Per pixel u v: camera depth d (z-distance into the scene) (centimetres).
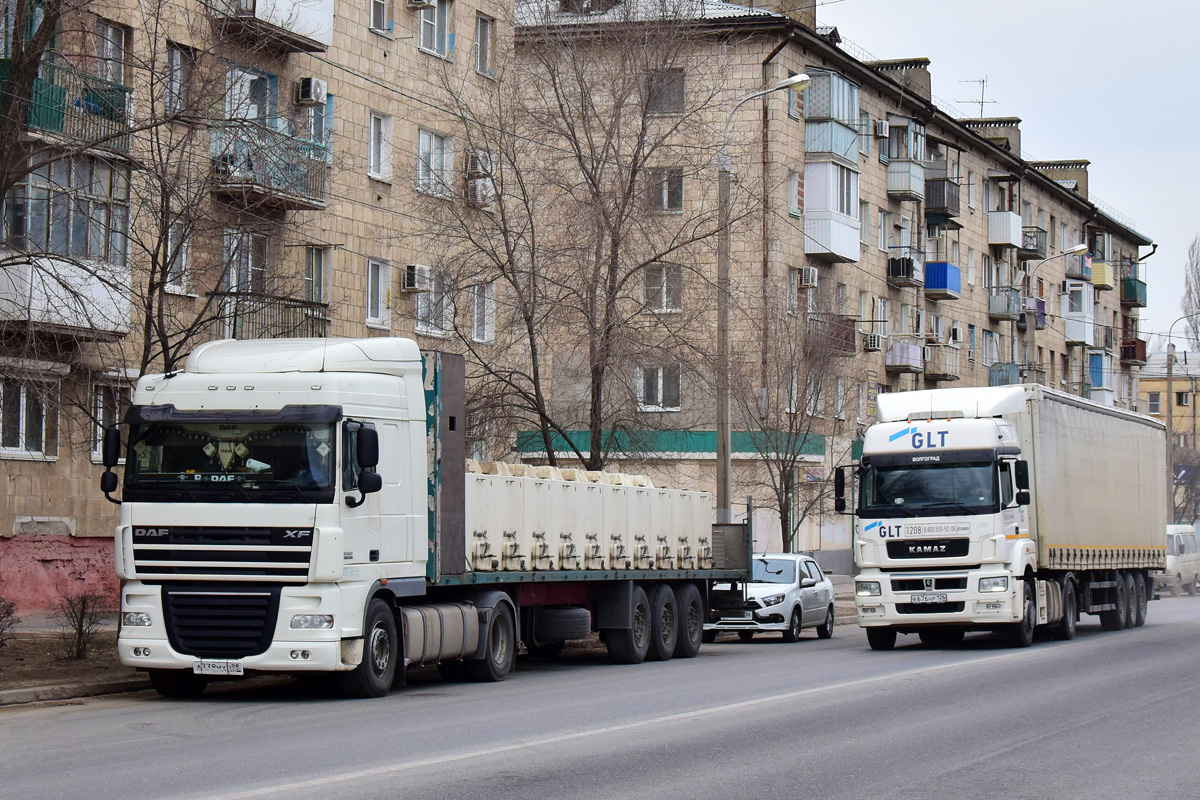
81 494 2784
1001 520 2614
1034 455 2791
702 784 1046
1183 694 1742
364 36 3544
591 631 2328
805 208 5291
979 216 7269
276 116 2348
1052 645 2780
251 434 1638
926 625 2675
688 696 1691
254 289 2486
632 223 2912
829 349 4178
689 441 4578
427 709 1547
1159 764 1179
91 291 2412
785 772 1111
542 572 2092
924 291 6519
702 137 3044
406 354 1784
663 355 2930
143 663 1630
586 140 2967
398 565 1731
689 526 2662
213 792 975
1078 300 8781
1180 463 9088
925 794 1023
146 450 1658
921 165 6325
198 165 2134
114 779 1040
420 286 3631
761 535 5103
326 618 1606
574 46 2997
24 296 2162
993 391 2788
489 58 3994
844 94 5409
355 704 1606
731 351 3278
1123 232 9750
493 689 1816
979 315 7238
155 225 2153
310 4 3180
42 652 2016
